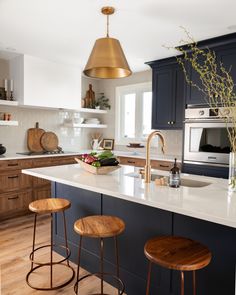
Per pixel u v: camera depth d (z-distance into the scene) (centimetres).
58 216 263
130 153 472
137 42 322
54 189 266
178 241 146
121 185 190
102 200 218
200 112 325
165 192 171
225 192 173
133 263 197
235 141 176
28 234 308
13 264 240
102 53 201
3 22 265
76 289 184
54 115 477
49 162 403
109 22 263
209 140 320
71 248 250
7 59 405
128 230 200
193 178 227
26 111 436
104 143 536
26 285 209
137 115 493
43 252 265
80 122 491
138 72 482
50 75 412
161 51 356
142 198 156
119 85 513
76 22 264
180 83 375
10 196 359
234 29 281
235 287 140
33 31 289
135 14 245
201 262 122
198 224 161
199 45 319
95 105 524
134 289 197
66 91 436
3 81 403
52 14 246
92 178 213
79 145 524
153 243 144
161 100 402
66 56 388
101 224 171
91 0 219
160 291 180
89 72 222
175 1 220
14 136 423
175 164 192
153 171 258
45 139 459
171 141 442
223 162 307
